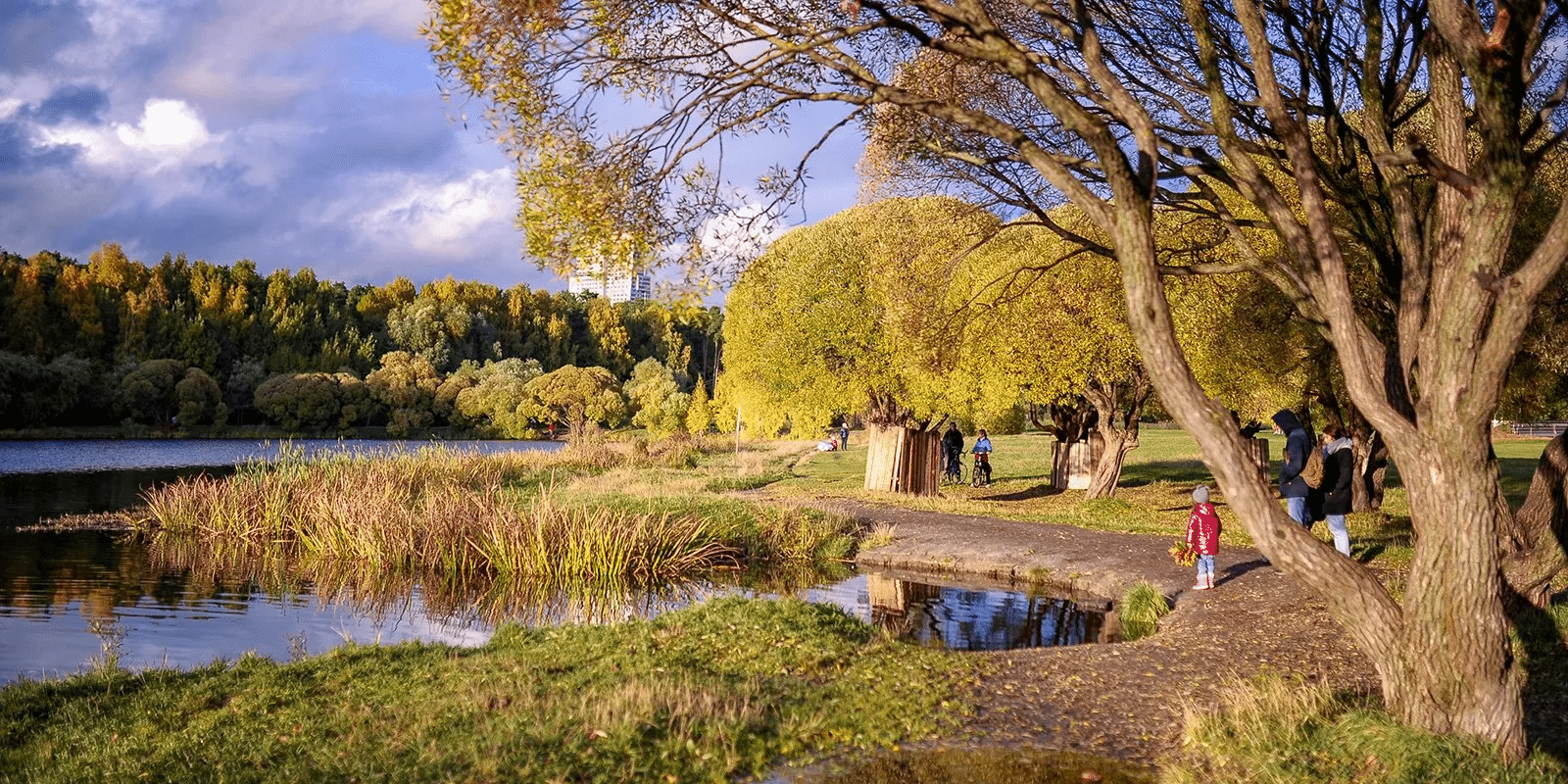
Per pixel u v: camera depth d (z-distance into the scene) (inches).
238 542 773.3
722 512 786.2
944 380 983.6
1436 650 223.1
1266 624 410.9
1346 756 227.8
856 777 238.7
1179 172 320.2
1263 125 386.3
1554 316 612.1
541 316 4650.6
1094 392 959.0
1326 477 539.2
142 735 282.7
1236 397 805.2
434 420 3636.8
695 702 280.8
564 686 308.0
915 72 358.6
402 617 511.8
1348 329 227.6
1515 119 209.2
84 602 544.4
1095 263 799.7
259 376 3280.0
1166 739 267.4
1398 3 378.3
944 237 665.6
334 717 288.8
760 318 1278.3
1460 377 216.4
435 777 229.6
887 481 1073.5
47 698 321.4
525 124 245.3
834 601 548.7
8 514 930.1
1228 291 745.0
